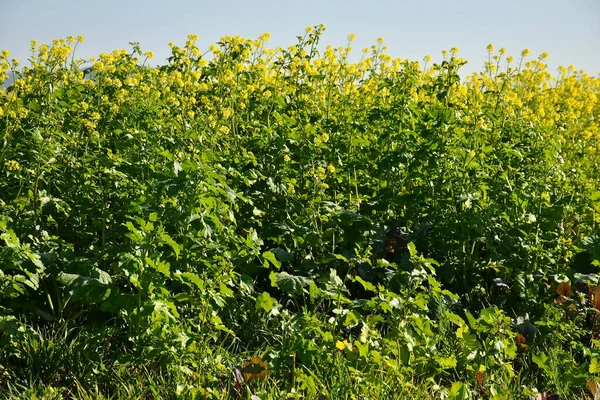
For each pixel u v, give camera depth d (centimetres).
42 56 558
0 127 512
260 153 561
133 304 359
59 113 544
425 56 779
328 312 449
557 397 350
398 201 553
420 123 556
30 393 322
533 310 477
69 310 416
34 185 459
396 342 364
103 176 468
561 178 601
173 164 426
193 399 314
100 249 441
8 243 362
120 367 354
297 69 662
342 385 338
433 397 352
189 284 373
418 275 397
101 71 575
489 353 375
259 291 477
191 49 645
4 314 382
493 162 595
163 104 566
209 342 392
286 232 477
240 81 652
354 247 507
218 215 420
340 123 621
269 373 341
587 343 443
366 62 775
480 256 549
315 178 518
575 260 536
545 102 902
